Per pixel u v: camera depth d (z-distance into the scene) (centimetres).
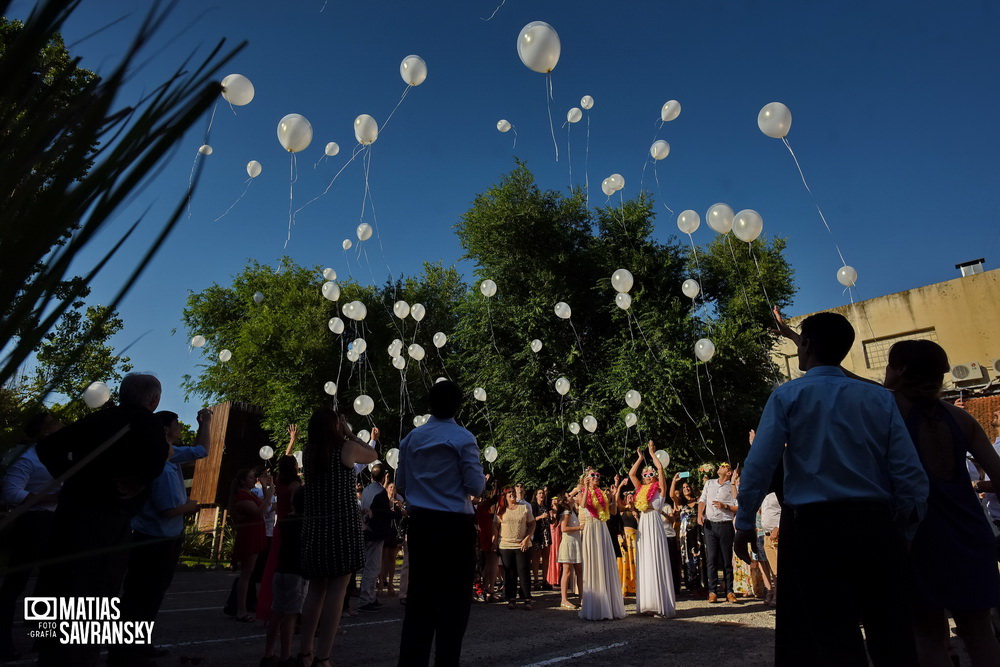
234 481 659
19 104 60
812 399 213
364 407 886
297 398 2181
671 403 1505
